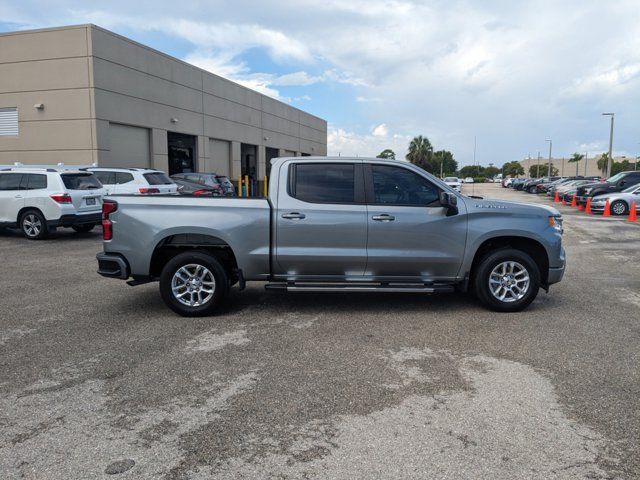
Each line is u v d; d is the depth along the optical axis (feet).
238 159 109.50
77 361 16.11
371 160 21.44
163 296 21.02
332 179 21.26
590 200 79.82
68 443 11.23
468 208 21.42
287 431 11.74
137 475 10.04
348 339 18.26
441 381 14.57
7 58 67.26
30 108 67.26
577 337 18.58
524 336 18.69
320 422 12.16
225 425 12.01
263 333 18.94
